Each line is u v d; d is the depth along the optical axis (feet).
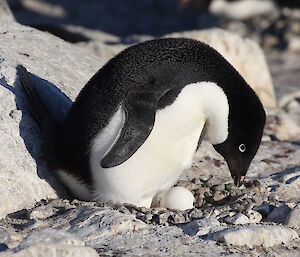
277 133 93.45
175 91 61.05
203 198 68.33
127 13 188.14
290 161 82.12
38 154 65.62
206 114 63.26
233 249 55.88
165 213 61.57
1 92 67.51
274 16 168.76
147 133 59.26
